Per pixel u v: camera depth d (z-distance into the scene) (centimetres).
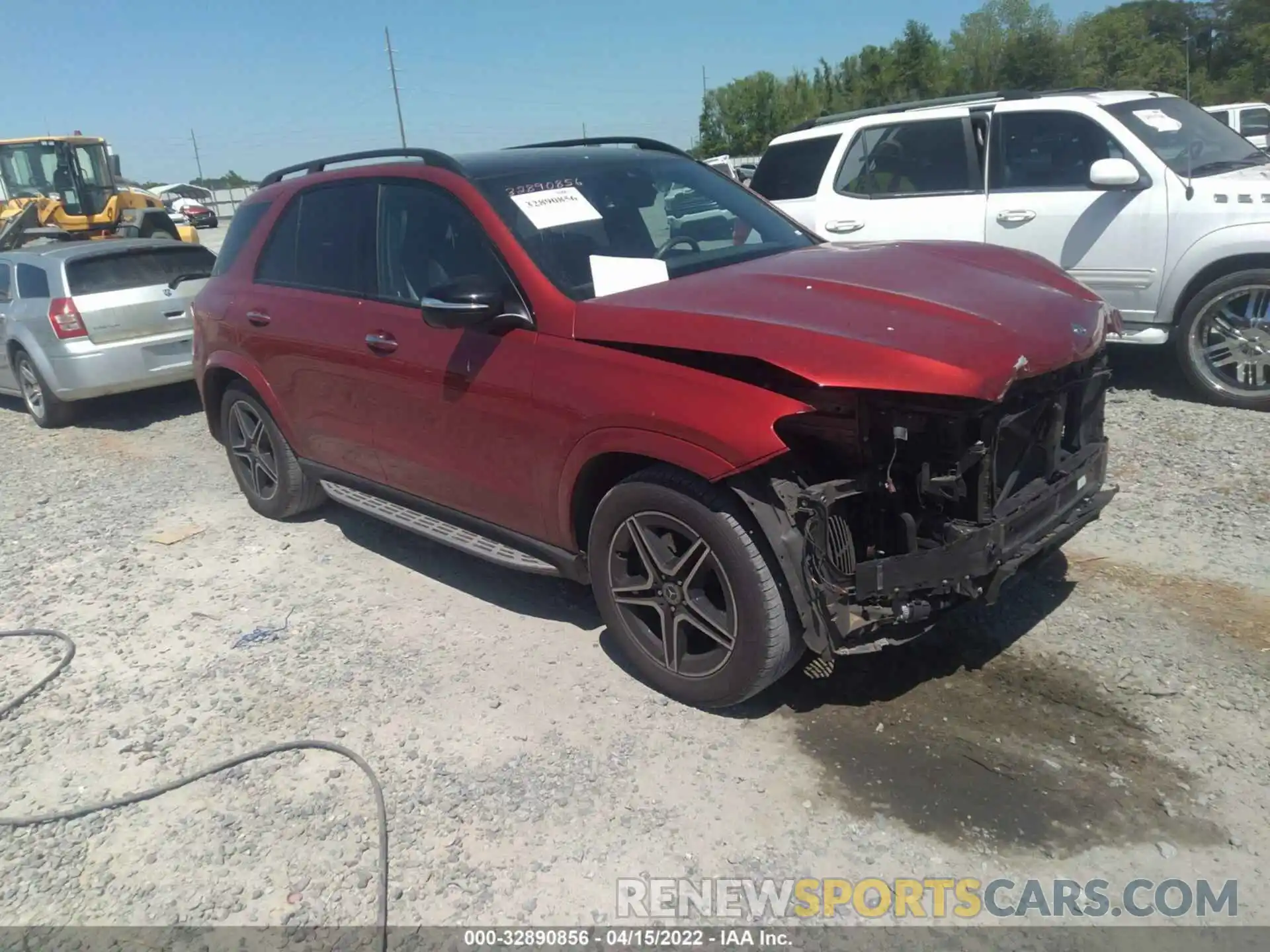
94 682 421
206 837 318
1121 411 648
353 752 352
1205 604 403
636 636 372
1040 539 339
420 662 412
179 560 544
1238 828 287
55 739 381
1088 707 345
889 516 320
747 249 434
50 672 432
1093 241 673
